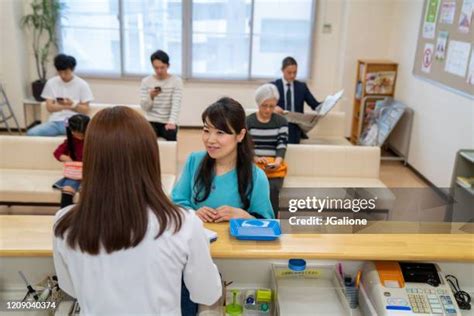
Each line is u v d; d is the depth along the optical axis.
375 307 1.35
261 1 5.63
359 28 5.51
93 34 5.70
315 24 5.75
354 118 5.76
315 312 1.40
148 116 4.38
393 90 5.45
